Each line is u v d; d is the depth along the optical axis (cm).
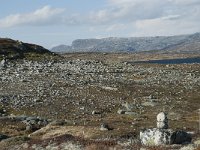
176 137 4734
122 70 14512
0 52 15600
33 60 15475
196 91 10931
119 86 11131
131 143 4816
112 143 4800
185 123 6725
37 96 9462
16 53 15950
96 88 10719
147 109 8612
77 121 6975
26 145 5256
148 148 4528
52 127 6331
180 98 9919
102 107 8750
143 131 4866
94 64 15825
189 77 13512
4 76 11775
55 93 9881
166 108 8706
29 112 8138
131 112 8125
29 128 6681
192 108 8794
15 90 10006
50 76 12188
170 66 17512
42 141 5241
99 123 6650
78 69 13975
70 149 4875
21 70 13012
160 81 12425
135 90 10775
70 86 10819
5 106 8488
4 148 5312
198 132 5475
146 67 16312
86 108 8600
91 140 5006
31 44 18500
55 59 16388
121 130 5800
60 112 8194
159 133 4703
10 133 6462
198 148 4366
